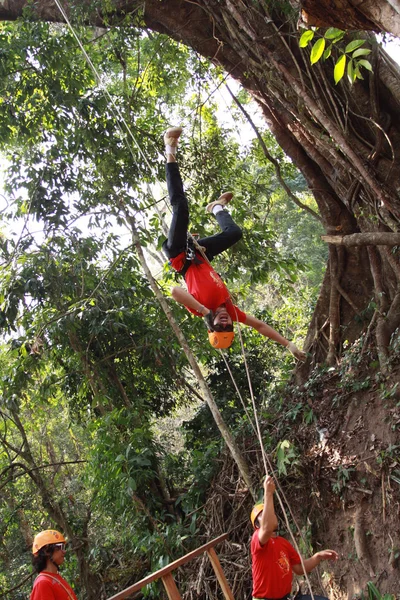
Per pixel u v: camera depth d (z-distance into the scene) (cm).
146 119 1219
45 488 1132
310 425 927
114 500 991
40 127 1155
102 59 1172
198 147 1237
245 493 927
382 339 904
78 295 1099
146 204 1135
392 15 392
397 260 924
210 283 483
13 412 1102
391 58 908
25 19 1071
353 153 756
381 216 876
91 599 1037
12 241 1087
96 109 1058
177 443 1712
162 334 1106
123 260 1138
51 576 492
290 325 1571
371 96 870
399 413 812
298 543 838
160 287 1208
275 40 871
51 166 1121
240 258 1188
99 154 1092
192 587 872
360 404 888
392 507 756
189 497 1013
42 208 1091
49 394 1213
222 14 870
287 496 886
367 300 1029
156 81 1266
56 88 1044
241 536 913
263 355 1366
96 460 971
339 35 371
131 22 1062
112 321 1050
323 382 971
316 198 1053
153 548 922
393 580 714
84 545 1108
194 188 1205
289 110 895
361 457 823
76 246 1084
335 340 1031
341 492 822
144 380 1239
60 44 1045
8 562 1240
